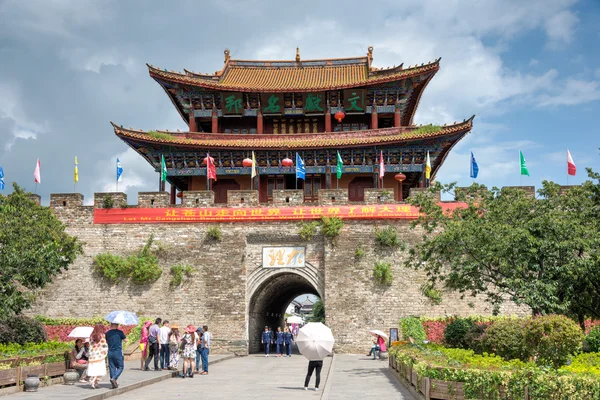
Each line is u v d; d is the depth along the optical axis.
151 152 53.62
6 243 30.86
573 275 26.28
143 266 42.00
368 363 34.41
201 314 41.97
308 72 61.88
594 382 15.28
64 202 44.12
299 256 42.44
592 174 30.11
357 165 53.66
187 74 56.28
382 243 41.53
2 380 20.38
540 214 28.17
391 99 56.44
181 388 23.33
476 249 27.92
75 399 18.69
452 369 18.39
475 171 44.62
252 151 51.53
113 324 22.80
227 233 42.94
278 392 22.03
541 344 21.14
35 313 42.41
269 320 53.28
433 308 40.34
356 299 41.06
